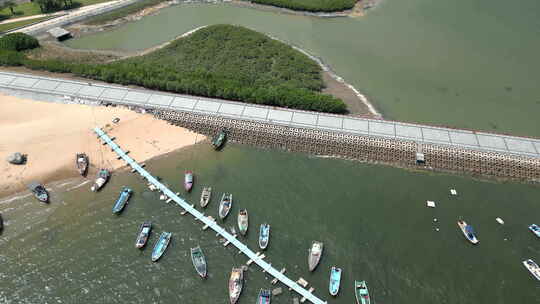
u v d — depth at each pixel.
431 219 124.12
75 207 128.00
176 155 143.88
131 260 114.50
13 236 120.44
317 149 145.25
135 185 134.25
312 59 194.75
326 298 106.12
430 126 150.50
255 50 194.88
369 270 111.88
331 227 121.62
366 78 183.38
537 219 124.62
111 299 106.69
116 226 122.94
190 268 112.69
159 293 107.69
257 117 153.38
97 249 117.06
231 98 161.62
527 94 175.38
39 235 120.62
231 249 116.88
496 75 186.75
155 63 183.38
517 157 138.88
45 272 112.06
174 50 197.88
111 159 142.00
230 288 107.75
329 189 132.50
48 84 170.00
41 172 137.75
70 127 152.00
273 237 119.00
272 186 133.50
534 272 111.12
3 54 182.62
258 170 139.12
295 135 147.62
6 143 146.12
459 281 109.88
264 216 124.38
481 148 141.75
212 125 152.25
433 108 166.50
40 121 154.62
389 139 144.88
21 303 105.81
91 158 142.25
